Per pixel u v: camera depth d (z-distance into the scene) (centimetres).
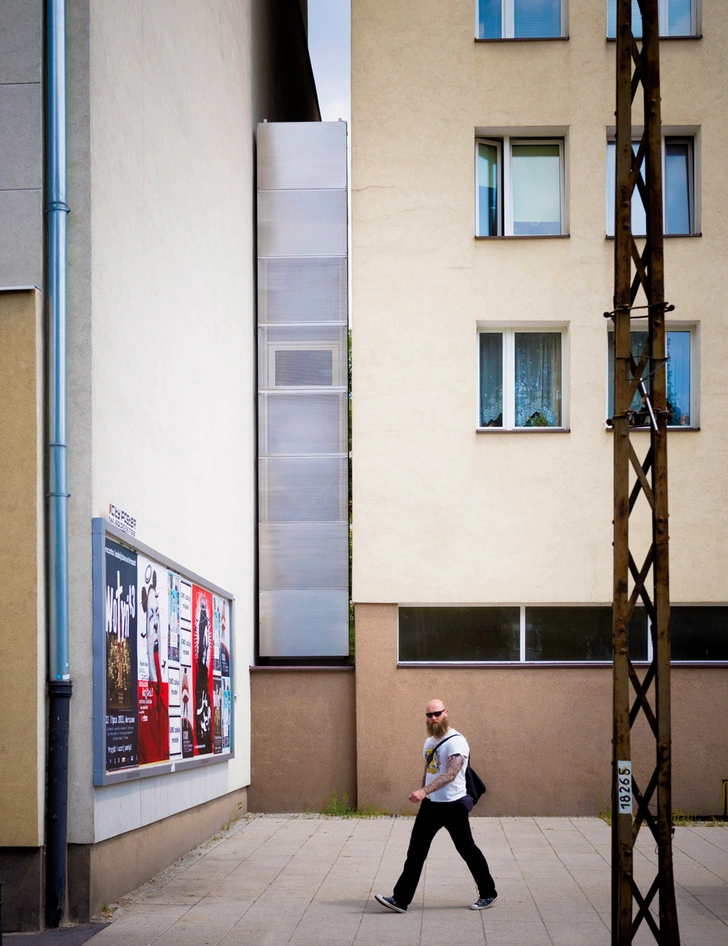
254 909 901
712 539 1560
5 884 816
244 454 1566
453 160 1623
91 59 888
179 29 1195
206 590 1281
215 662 1329
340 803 1557
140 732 974
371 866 1114
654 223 720
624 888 691
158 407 1079
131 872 963
